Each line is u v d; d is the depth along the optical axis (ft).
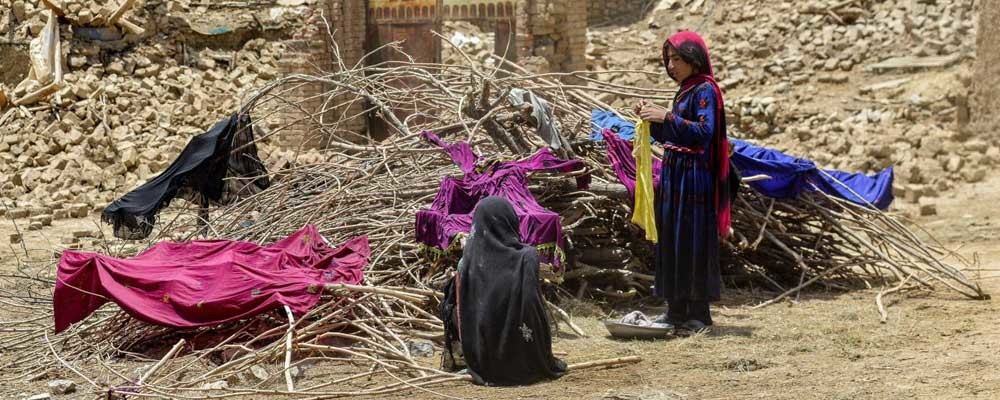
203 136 44.29
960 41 88.69
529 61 82.33
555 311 34.68
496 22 85.30
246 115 45.70
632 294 37.88
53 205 66.74
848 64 92.07
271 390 27.40
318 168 43.16
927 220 59.98
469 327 28.14
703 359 30.37
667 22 112.88
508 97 38.34
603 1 120.57
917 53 90.22
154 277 32.30
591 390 27.45
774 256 41.68
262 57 91.76
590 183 37.96
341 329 32.60
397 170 41.52
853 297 39.40
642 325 32.83
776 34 99.91
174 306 31.58
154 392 27.45
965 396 25.90
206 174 44.47
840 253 41.91
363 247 35.50
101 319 33.71
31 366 31.48
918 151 74.74
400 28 83.05
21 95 81.30
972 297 38.45
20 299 41.34
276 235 38.88
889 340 32.14
